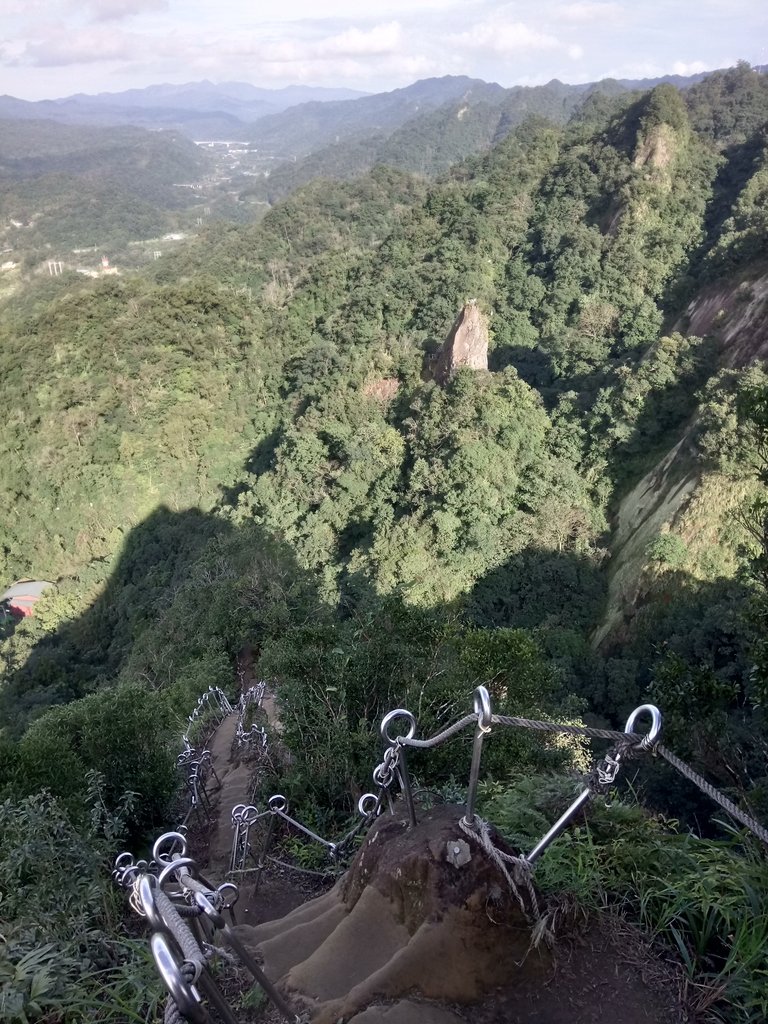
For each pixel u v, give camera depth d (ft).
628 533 96.99
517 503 103.40
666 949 8.25
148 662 66.23
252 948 8.87
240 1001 8.00
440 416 111.45
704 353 108.47
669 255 171.12
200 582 79.36
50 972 8.23
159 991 8.04
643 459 106.11
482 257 198.18
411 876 8.01
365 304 189.67
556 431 113.60
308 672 19.34
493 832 8.25
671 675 17.24
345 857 13.21
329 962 7.97
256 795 18.51
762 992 7.32
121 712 20.04
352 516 114.42
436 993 7.33
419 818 8.96
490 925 7.56
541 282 187.01
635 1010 7.39
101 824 14.90
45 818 11.53
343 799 16.96
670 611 79.92
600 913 8.61
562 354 152.46
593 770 7.40
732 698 16.87
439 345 147.74
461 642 25.21
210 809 20.59
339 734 16.98
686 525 85.46
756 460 82.38
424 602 85.10
